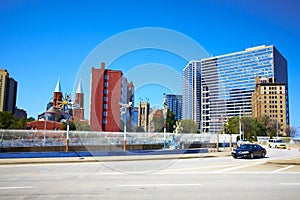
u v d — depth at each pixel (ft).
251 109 372.17
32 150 71.72
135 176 34.17
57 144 75.77
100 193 23.20
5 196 21.93
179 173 37.68
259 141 232.12
